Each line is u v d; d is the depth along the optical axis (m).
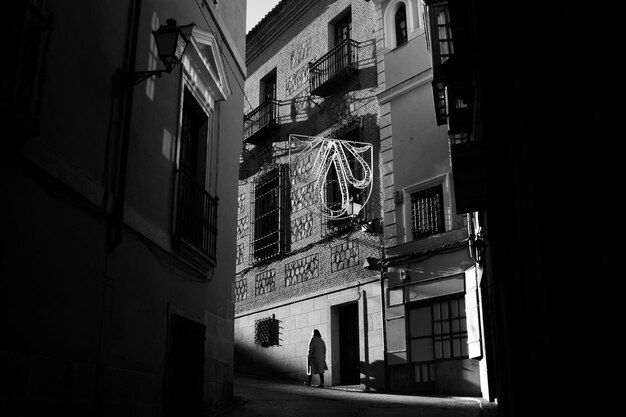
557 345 2.58
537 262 2.88
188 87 9.45
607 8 1.78
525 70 2.98
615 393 1.96
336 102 18.16
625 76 1.69
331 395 12.63
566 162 2.48
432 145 14.93
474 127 7.82
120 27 7.28
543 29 2.66
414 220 14.87
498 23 3.89
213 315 9.86
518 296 4.63
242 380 16.36
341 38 19.12
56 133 5.80
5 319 4.93
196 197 9.38
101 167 6.65
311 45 19.88
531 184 2.85
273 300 18.73
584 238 2.26
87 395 6.04
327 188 17.61
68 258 5.89
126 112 7.20
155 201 8.01
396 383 14.14
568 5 2.19
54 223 5.70
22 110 4.92
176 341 8.49
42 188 5.54
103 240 6.57
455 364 13.16
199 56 9.48
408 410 9.70
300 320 17.42
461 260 13.45
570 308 2.53
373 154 16.45
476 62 6.04
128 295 7.06
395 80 16.30
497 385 9.48
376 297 15.15
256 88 22.25
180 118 8.98
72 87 6.14
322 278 17.03
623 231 1.68
